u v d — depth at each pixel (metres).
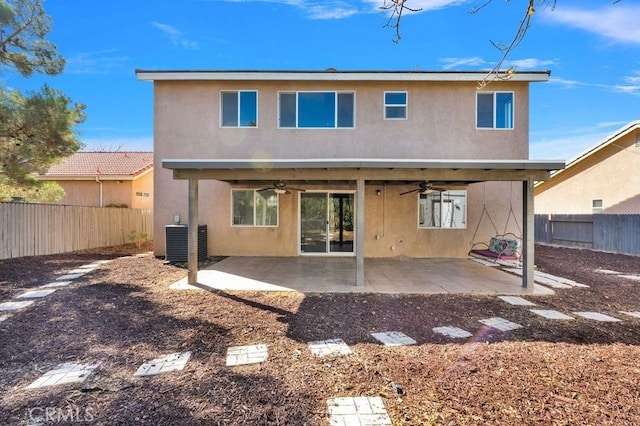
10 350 4.14
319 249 11.62
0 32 9.62
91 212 13.08
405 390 3.21
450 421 2.73
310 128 11.23
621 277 8.73
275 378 3.45
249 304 6.05
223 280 7.85
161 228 11.30
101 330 4.79
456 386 3.29
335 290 6.99
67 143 10.12
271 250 11.55
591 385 3.30
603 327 5.02
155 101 11.26
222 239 11.53
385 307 5.93
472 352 4.09
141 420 2.77
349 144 11.21
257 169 7.32
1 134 9.45
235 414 2.85
